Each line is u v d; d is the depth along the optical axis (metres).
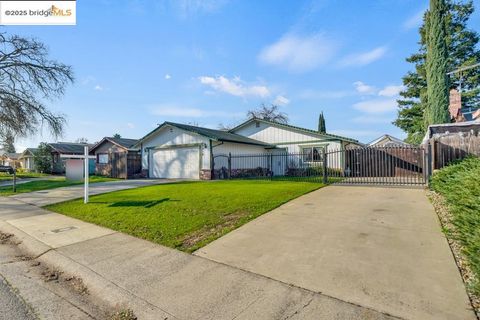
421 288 2.79
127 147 22.06
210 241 4.54
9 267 4.01
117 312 2.77
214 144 16.12
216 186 11.27
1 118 18.42
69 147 31.19
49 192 11.57
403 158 16.28
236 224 5.42
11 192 12.02
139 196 9.27
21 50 19.23
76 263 3.94
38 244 4.89
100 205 8.02
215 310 2.63
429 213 5.70
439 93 16.83
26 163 36.62
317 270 3.32
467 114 18.97
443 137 9.53
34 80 19.83
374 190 9.26
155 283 3.23
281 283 3.07
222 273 3.39
